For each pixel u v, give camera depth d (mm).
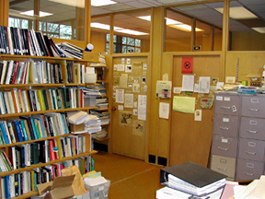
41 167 3057
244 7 4207
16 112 2742
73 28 3557
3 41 2609
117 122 5484
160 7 4672
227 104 3232
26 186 2846
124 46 5738
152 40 4820
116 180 4148
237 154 3217
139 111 5125
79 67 3305
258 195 1072
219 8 4359
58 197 2539
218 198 1229
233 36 5086
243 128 3156
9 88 2873
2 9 2785
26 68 2805
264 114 3020
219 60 4207
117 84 5422
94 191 2875
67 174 2848
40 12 3182
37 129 2908
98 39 7617
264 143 3043
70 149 3238
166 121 4738
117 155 5465
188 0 4211
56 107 3076
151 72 4859
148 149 4988
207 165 4402
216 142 3346
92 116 3377
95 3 4543
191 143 4547
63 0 3391
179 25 5070
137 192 3727
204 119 4395
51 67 3006
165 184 1279
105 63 5477
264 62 3791
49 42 2996
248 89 3137
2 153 2682
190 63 4461
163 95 4699
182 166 1345
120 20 5539
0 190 2664
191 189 1164
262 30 4766
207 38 4836
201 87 4375
